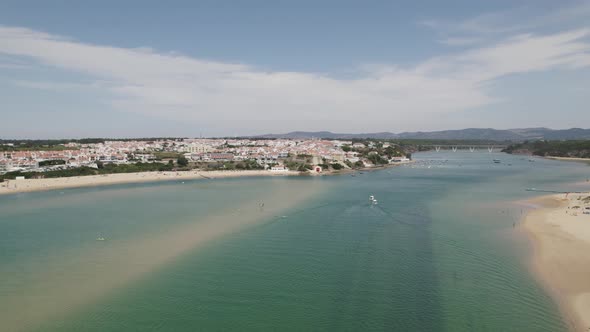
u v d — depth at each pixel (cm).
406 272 5850
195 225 8881
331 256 6600
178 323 4466
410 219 9350
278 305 4853
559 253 6556
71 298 5075
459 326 4359
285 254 6712
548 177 19775
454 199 12481
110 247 7188
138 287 5384
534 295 5062
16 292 5253
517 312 4647
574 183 16962
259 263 6278
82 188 16600
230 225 8850
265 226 8719
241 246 7188
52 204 12088
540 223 8719
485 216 9669
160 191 15475
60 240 7675
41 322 4497
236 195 14012
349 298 5025
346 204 11550
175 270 5991
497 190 14788
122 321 4503
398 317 4550
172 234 8081
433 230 8262
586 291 5134
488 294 5100
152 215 10112
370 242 7381
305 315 4612
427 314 4612
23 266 6212
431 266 6097
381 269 5978
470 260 6334
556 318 4512
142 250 6994
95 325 4428
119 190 15875
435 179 19588
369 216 9731
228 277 5712
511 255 6544
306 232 8156
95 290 5306
